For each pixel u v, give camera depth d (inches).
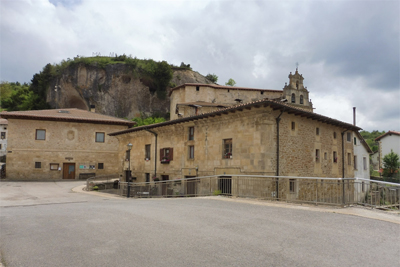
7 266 183.8
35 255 203.6
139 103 2497.5
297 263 181.9
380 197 422.9
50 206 494.0
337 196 406.0
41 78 2551.7
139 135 1042.7
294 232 252.2
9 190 916.6
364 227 268.2
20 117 1328.7
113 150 1464.1
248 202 440.1
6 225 309.1
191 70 3073.3
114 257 194.7
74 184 1156.5
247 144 629.9
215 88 1763.0
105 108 2378.2
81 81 2383.1
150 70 2534.5
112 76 2410.2
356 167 1115.9
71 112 1528.1
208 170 722.2
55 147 1373.0
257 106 596.1
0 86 3280.0
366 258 191.2
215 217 319.3
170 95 2000.5
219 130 703.7
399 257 193.8
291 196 629.3
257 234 246.5
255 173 605.6
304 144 697.6
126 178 1118.4
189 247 213.2
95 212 377.1
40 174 1347.2
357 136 1125.7
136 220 311.9
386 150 1899.6
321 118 717.3
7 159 1317.7
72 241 235.8
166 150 903.1
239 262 183.5
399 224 279.3
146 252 203.6
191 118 746.8
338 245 216.5
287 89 1365.7
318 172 735.7
